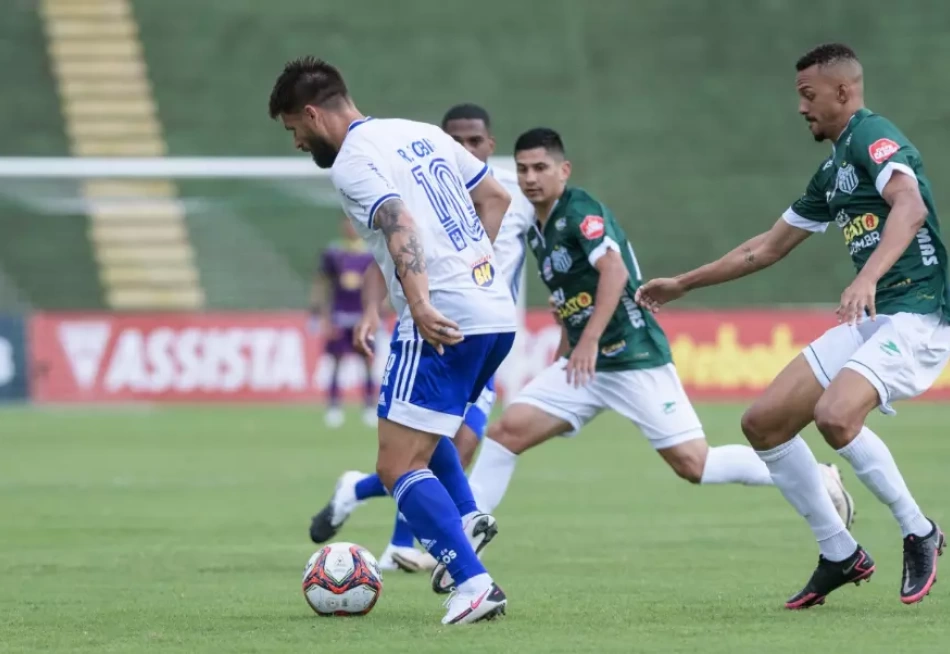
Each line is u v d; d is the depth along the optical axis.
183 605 21.05
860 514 33.44
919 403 75.25
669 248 94.44
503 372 73.69
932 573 19.67
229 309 91.56
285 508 35.72
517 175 25.69
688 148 102.88
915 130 102.56
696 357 75.56
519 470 45.56
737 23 112.25
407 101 105.69
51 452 51.56
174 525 32.31
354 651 16.67
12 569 25.36
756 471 26.12
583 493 38.75
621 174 100.44
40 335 74.69
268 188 93.81
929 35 109.75
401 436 18.89
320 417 68.00
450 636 17.72
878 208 19.41
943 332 19.70
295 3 113.19
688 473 26.11
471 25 112.50
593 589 22.44
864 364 19.12
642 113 105.75
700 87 107.81
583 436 59.88
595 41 111.44
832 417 18.88
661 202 98.06
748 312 75.44
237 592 22.47
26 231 93.88
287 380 75.88
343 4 113.31
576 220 25.23
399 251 17.62
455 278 18.77
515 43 111.12
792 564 25.44
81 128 102.12
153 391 75.19
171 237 94.81
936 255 19.59
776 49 110.38
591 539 29.34
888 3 112.38
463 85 107.44
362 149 18.50
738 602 20.84
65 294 90.62
